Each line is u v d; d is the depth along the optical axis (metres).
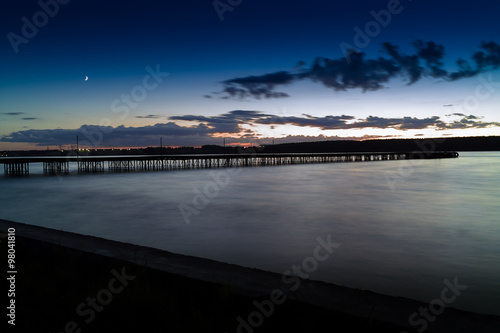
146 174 52.19
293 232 14.02
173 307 3.20
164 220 16.70
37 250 4.84
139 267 3.82
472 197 25.33
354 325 2.68
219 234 13.66
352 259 10.21
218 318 3.12
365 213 18.50
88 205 21.70
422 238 12.95
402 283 8.30
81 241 5.01
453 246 11.77
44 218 17.47
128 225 15.54
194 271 3.71
